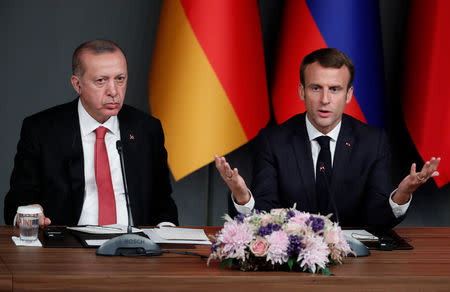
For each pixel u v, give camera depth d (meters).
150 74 12.02
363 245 7.12
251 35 11.73
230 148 11.62
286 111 11.73
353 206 9.34
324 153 9.38
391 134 13.25
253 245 6.15
